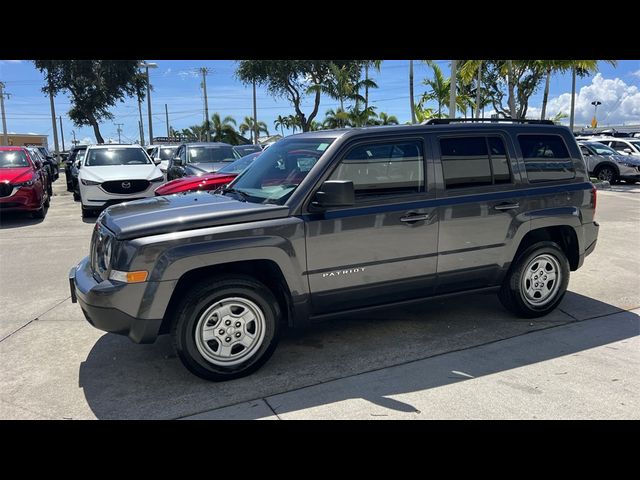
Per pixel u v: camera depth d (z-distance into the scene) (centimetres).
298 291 396
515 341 454
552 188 496
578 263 527
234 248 369
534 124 503
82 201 1211
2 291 630
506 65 1892
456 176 451
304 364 413
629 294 587
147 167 1295
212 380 382
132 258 353
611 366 402
